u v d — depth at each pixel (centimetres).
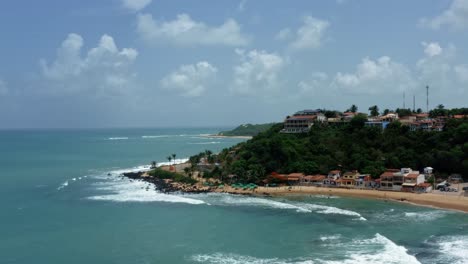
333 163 14850
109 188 14650
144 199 12488
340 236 8306
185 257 7300
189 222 9650
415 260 6794
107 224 9531
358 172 14275
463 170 13400
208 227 9200
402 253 7169
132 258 7294
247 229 8994
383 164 14350
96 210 10994
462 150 13712
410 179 12500
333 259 6994
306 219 9744
